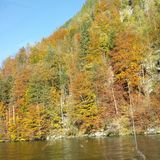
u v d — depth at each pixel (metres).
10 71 142.25
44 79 103.62
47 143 64.19
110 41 95.56
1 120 105.12
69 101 90.31
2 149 54.94
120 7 122.19
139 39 88.06
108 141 51.34
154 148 35.25
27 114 97.00
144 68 82.00
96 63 89.69
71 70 103.69
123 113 74.50
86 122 80.62
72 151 40.41
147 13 103.25
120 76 83.25
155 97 72.31
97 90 83.44
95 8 142.12
